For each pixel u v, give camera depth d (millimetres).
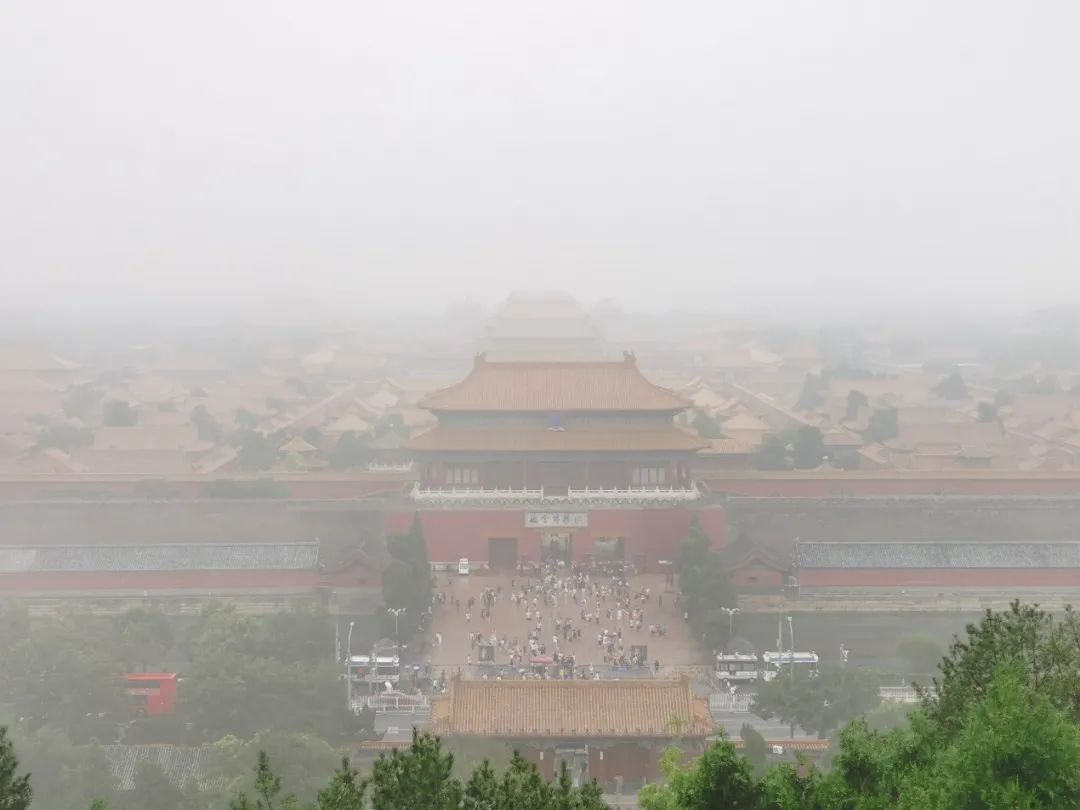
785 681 100625
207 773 85938
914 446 198500
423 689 111812
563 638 123812
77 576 140625
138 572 140625
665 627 126688
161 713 101250
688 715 87938
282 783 81062
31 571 140500
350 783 38406
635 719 88000
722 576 123688
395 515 148250
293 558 141625
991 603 138500
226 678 98125
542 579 142500
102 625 115438
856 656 122562
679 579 134375
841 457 188750
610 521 147750
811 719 97125
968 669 46594
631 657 118312
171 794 80812
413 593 123062
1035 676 45062
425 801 37312
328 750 87375
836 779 40281
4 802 35781
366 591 139000
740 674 114500
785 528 156250
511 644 122562
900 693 106688
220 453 198500
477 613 131250
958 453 190250
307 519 154500
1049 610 135750
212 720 97250
